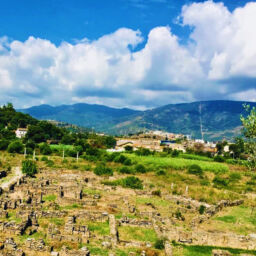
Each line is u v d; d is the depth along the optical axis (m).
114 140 195.25
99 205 43.38
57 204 41.34
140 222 35.69
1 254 23.45
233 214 45.44
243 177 91.00
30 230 29.28
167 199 52.75
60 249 25.97
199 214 44.16
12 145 117.31
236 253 30.44
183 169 103.44
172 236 32.47
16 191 47.41
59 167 87.62
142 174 86.44
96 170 76.81
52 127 188.38
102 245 27.80
